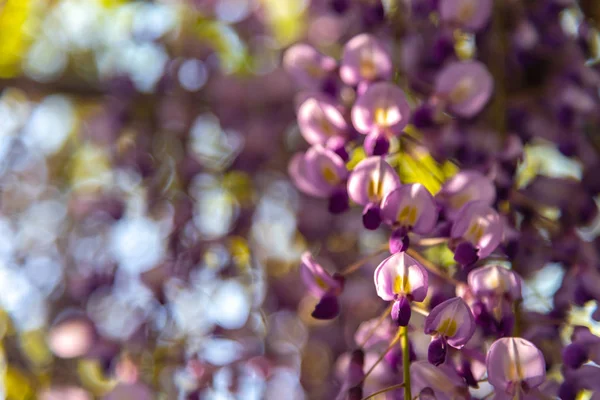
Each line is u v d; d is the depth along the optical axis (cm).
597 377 66
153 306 85
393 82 73
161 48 95
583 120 79
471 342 68
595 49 80
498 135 75
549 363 69
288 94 94
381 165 66
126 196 93
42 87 94
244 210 89
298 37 95
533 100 79
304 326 89
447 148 74
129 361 84
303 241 91
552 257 72
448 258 71
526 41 79
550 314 71
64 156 105
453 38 76
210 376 83
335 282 69
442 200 67
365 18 77
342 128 70
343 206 70
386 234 86
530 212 73
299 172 71
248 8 99
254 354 85
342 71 72
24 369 89
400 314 63
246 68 100
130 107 92
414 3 76
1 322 90
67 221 96
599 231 75
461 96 72
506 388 63
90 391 90
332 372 84
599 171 76
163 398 83
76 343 86
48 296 93
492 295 65
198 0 96
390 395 66
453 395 65
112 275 89
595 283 71
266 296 90
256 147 92
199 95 94
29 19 99
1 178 102
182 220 88
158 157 91
